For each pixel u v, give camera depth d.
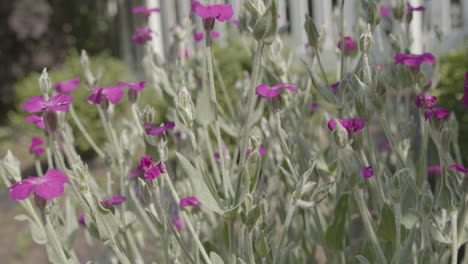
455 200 0.76
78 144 2.82
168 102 0.96
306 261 0.94
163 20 3.33
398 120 0.96
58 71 3.71
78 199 0.76
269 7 0.73
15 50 4.05
